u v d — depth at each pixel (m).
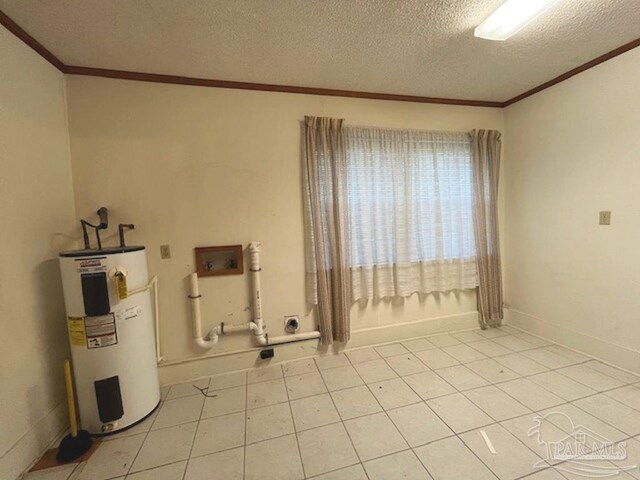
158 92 2.08
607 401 1.76
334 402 1.87
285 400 1.92
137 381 1.72
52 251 1.74
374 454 1.44
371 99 2.51
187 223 2.17
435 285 2.75
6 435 1.35
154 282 2.11
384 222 2.57
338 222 2.39
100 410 1.62
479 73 2.23
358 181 2.46
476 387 1.96
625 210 2.02
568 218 2.39
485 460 1.38
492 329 2.93
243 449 1.51
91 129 1.97
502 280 3.01
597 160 2.16
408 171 2.57
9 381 1.38
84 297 1.56
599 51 1.98
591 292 2.26
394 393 1.94
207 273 2.20
